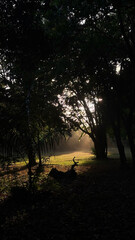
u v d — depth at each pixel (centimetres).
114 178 998
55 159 2277
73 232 403
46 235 393
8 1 492
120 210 518
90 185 855
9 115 625
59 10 849
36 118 690
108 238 371
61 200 629
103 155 2192
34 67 630
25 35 534
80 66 1175
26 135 638
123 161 1378
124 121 1254
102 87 1241
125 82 1180
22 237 387
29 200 615
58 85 1295
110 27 1051
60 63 1094
